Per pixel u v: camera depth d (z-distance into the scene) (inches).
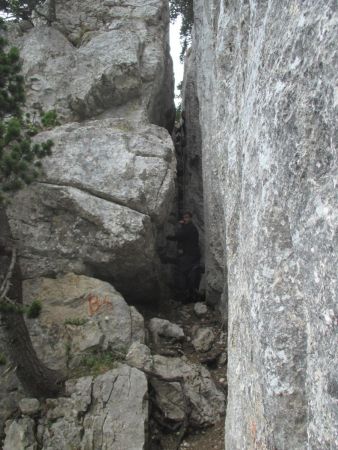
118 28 512.4
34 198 374.3
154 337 363.6
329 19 118.9
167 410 306.7
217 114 314.7
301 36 131.8
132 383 297.0
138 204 372.2
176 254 503.2
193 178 531.8
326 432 112.3
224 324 391.5
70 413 284.7
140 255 368.2
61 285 358.9
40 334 332.5
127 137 400.5
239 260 195.9
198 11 488.7
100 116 458.3
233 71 270.8
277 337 136.0
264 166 152.3
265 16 168.9
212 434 300.5
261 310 145.9
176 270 470.6
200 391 319.6
